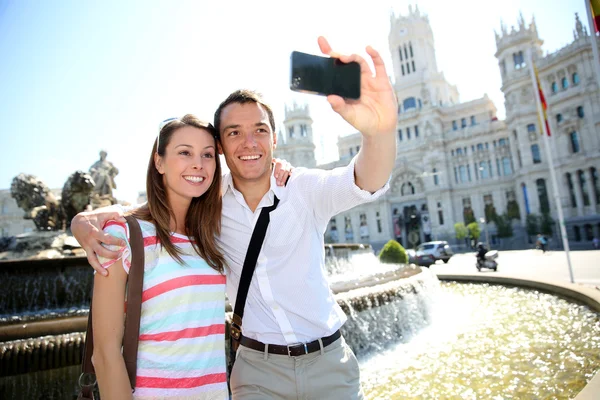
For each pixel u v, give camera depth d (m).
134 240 1.93
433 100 72.44
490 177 59.19
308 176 2.32
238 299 2.25
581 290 8.23
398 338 7.01
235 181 2.38
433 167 62.62
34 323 4.73
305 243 2.26
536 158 50.38
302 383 2.15
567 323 6.91
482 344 6.27
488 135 59.72
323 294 2.32
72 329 4.73
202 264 2.14
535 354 5.52
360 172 2.06
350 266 13.22
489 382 4.74
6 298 7.58
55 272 8.02
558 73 47.69
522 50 53.53
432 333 7.26
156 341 1.91
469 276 13.03
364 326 6.39
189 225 2.29
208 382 2.02
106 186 15.11
